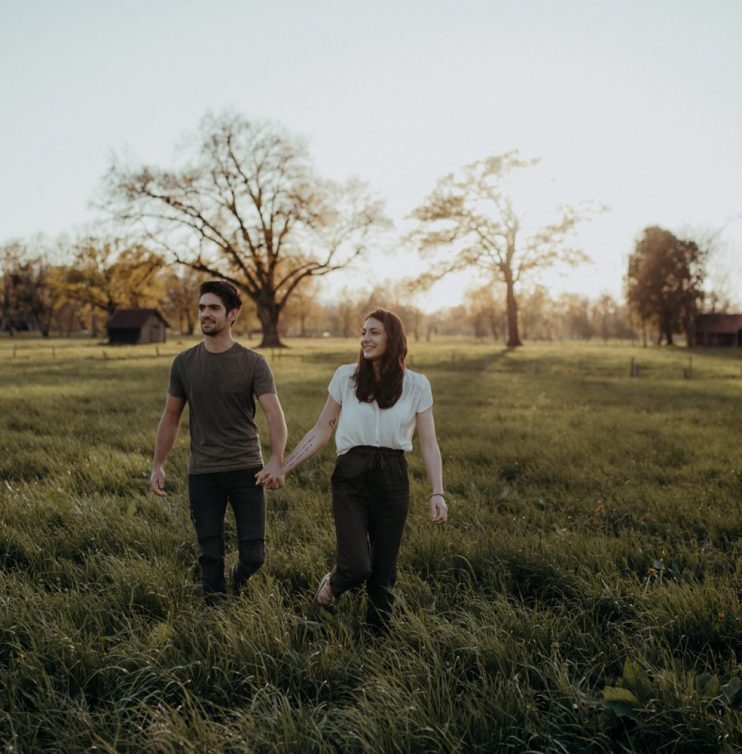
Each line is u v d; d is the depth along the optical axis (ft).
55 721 8.29
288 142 171.63
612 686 9.23
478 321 389.19
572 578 12.89
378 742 7.66
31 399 45.09
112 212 159.63
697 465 24.81
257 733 7.82
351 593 12.10
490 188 182.60
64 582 12.75
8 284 296.10
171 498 18.51
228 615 10.75
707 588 11.66
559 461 25.45
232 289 11.54
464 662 9.78
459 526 16.47
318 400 46.32
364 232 181.06
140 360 108.47
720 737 7.91
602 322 380.99
